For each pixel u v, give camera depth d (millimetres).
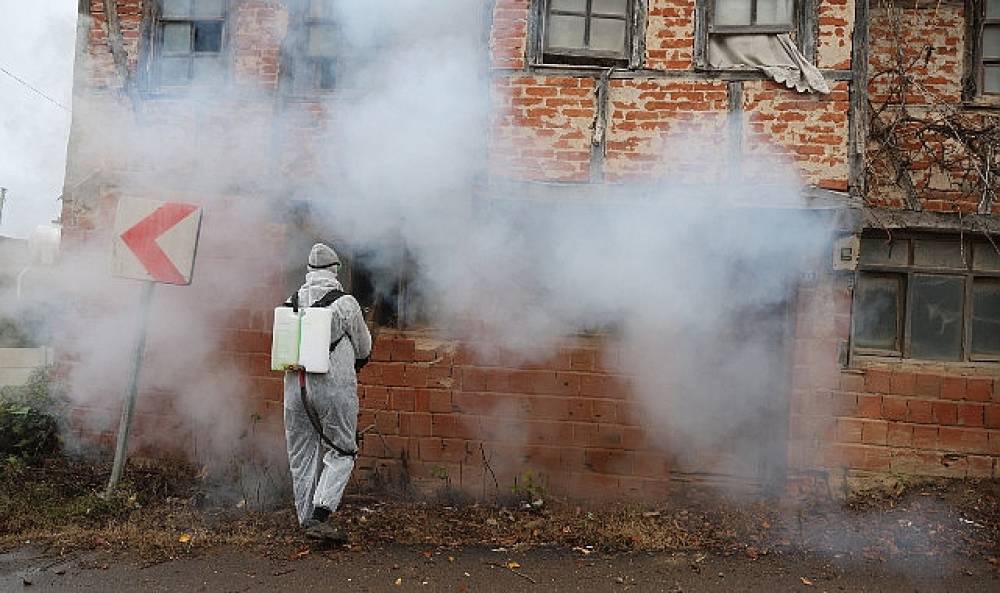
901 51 6262
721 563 4863
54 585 4273
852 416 5902
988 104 6125
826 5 5969
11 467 5906
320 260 4992
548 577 4566
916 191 6090
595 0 6266
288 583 4348
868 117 6086
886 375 5902
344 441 4848
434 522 5500
